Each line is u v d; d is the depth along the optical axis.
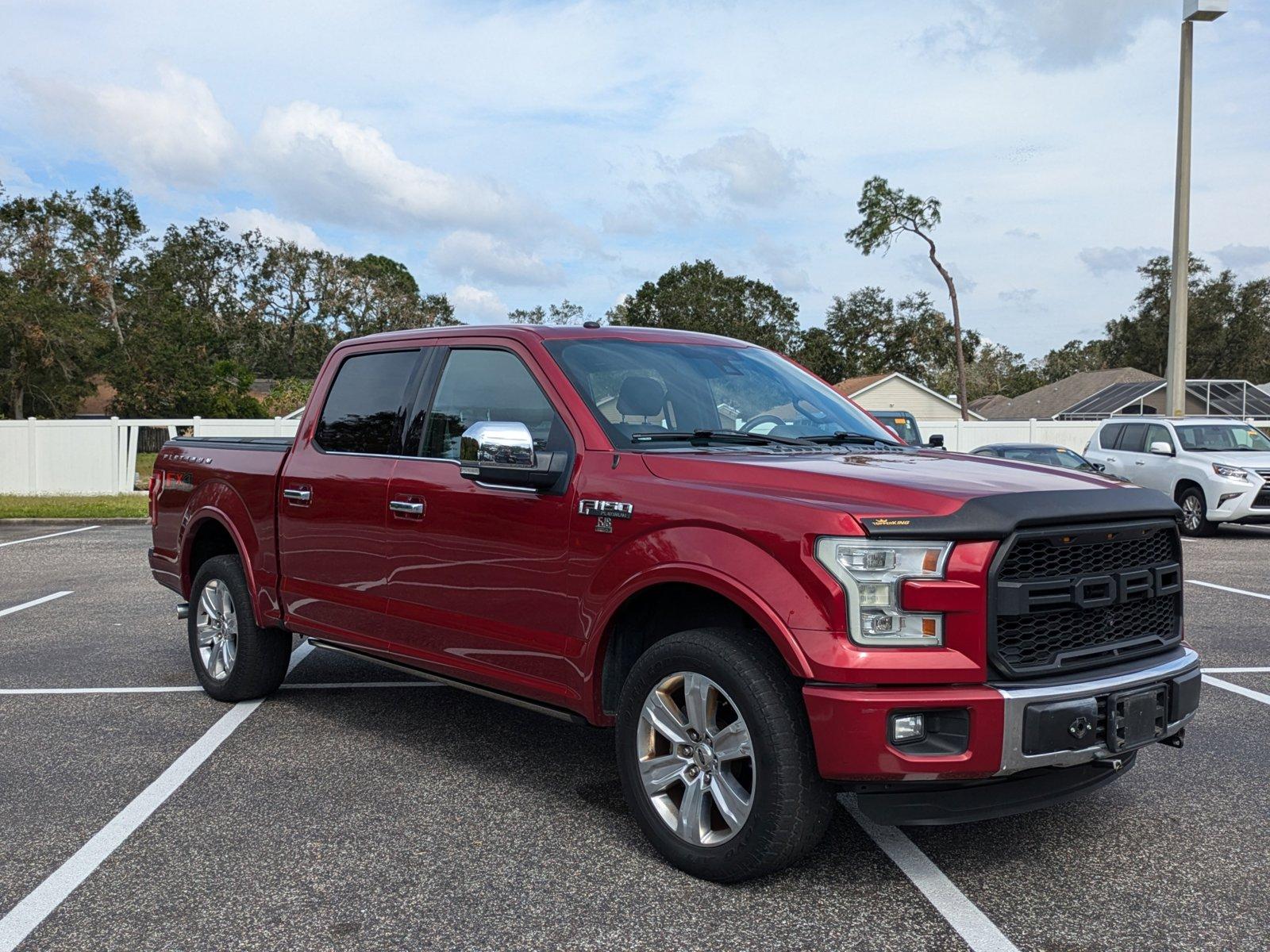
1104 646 3.57
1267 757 5.03
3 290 57.50
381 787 4.65
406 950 3.18
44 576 11.45
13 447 21.80
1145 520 3.70
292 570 5.55
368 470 5.05
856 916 3.39
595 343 4.63
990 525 3.29
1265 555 13.03
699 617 3.93
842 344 80.75
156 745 5.29
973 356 89.75
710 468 3.79
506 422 4.18
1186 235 17.89
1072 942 3.21
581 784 4.69
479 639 4.45
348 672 6.95
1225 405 48.31
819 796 3.43
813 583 3.30
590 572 3.96
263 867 3.79
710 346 5.05
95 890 3.61
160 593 10.23
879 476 3.58
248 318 102.31
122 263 82.56
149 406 64.56
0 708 6.00
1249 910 3.42
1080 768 3.58
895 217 46.31
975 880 3.66
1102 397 52.81
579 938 3.25
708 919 3.37
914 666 3.23
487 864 3.81
